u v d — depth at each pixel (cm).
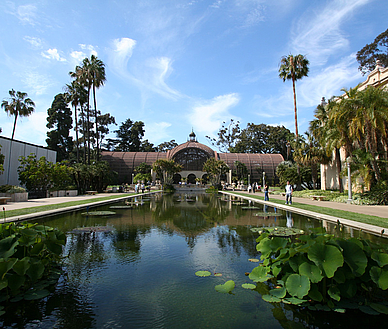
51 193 2578
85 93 3575
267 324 325
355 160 1962
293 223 1045
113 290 423
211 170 4859
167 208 1666
